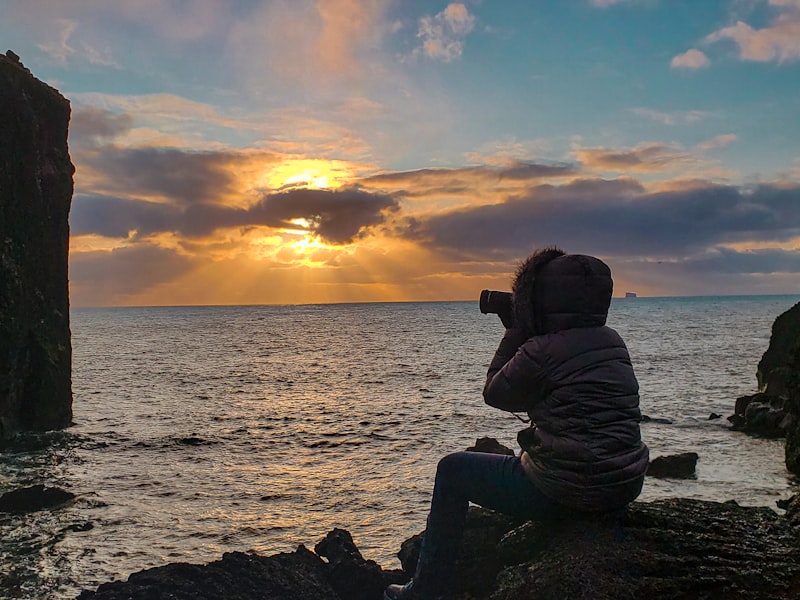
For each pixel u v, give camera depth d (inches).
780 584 163.9
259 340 3390.7
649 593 160.9
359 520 483.2
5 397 821.2
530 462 168.4
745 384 1317.7
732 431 837.2
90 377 1584.6
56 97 957.8
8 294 839.7
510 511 176.2
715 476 599.2
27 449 755.4
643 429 852.6
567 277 166.7
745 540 177.3
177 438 819.4
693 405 1045.2
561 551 170.9
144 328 5128.0
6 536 443.5
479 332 4089.6
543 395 165.6
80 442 794.2
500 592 173.6
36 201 901.2
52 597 350.9
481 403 1103.0
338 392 1298.0
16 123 877.8
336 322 6156.5
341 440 805.2
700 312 7042.3
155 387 1393.9
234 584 215.3
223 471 645.3
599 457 157.6
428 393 1258.6
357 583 232.1
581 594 160.4
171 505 523.5
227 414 1021.8
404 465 660.7
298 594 216.1
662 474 597.6
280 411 1050.7
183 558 407.5
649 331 3513.8
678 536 175.5
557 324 167.6
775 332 973.2
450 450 732.7
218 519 487.2
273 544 433.4
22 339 856.3
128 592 207.8
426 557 184.4
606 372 161.6
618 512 179.6
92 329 4963.1
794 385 629.3
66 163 971.3
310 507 518.0
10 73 884.0
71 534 450.3
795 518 191.5
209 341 3316.9
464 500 181.5
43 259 906.1
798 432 617.0
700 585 163.3
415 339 3356.3
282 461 690.8
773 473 612.7
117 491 567.8
